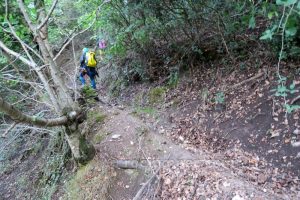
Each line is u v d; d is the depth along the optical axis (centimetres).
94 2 839
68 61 1395
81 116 618
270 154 509
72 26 1109
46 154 799
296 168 463
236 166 508
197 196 452
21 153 891
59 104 583
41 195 707
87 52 1032
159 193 496
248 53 707
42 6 552
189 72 832
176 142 627
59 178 697
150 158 584
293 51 581
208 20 728
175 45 860
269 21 646
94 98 930
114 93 1028
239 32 725
